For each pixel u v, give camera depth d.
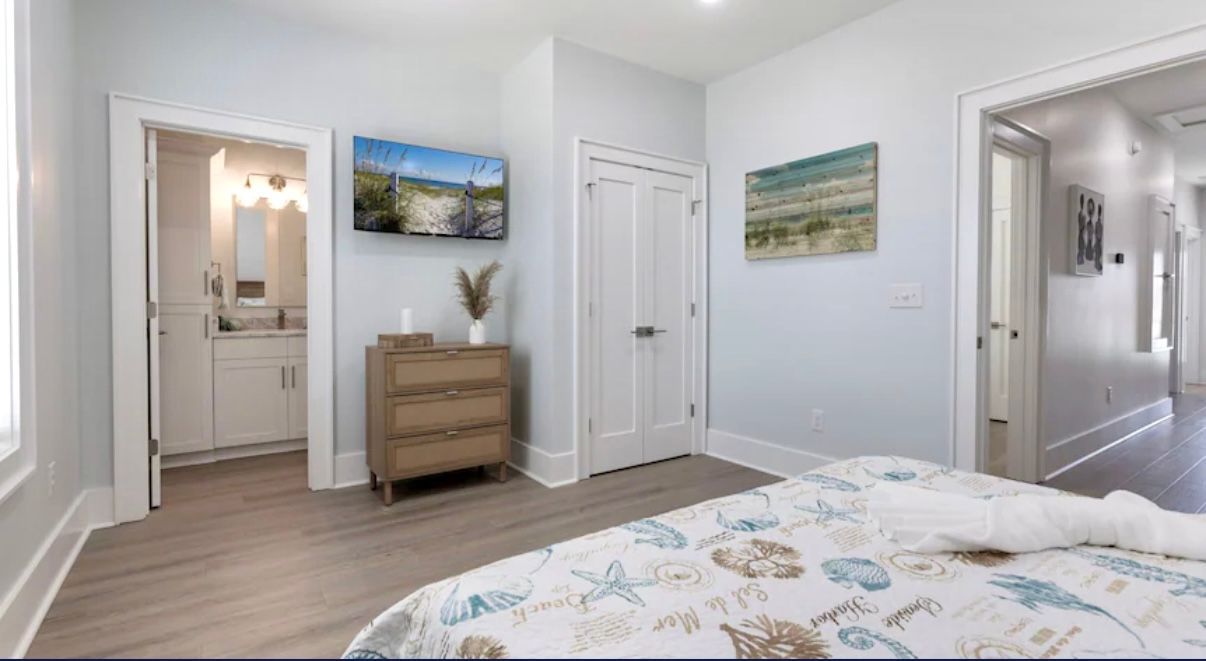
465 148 3.75
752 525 1.29
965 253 2.69
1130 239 4.42
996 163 5.17
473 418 3.30
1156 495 3.09
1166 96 4.03
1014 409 3.36
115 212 2.72
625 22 3.17
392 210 3.38
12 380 1.80
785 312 3.54
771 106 3.61
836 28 3.21
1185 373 7.29
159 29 2.81
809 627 0.88
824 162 3.27
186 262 3.74
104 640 1.77
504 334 3.87
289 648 1.74
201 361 3.80
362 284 3.42
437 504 3.04
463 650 0.86
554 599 0.96
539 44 3.44
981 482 1.58
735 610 0.93
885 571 1.07
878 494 1.40
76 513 2.46
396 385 3.04
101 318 2.70
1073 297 3.68
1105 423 4.12
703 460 3.93
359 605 2.00
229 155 4.43
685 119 3.95
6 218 1.78
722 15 3.08
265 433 4.04
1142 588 1.00
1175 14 2.10
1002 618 0.90
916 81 2.86
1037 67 2.44
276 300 4.62
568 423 3.47
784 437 3.56
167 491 3.23
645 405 3.82
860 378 3.13
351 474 3.38
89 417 2.67
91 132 2.67
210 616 1.92
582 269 3.49
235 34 3.00
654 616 0.91
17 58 1.82
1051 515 1.19
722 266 3.98
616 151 3.63
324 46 3.25
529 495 3.19
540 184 3.48
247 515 2.86
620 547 1.17
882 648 0.83
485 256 3.84
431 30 3.27
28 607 1.80
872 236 3.03
